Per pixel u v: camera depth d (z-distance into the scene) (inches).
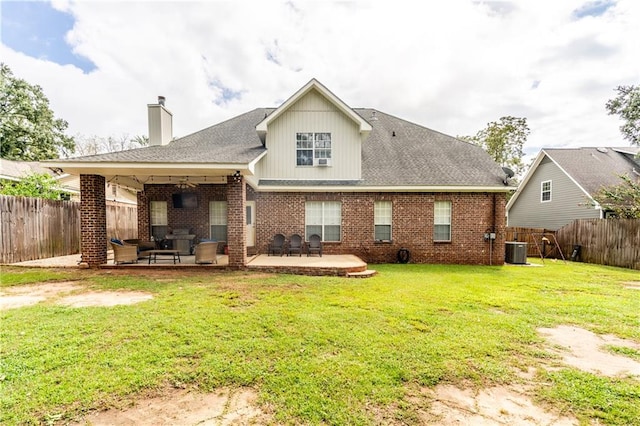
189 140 501.0
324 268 357.4
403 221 480.4
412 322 192.9
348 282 316.2
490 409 108.4
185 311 208.5
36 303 225.3
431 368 134.7
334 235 483.5
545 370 136.1
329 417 101.8
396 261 480.7
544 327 189.8
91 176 369.7
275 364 136.0
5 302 227.8
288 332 172.9
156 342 157.0
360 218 479.5
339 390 116.9
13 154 994.1
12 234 383.9
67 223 464.4
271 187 461.1
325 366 134.6
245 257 375.6
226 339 162.2
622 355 153.0
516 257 489.7
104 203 384.8
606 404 111.9
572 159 728.3
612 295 275.7
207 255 386.0
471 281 333.4
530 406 110.6
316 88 474.6
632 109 566.9
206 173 373.1
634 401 114.1
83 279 310.0
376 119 645.9
